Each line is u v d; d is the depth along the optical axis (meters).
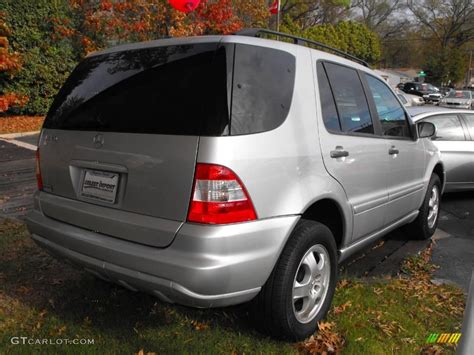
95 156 2.91
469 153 7.18
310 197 2.94
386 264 4.59
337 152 3.26
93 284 3.81
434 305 3.69
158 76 2.82
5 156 9.86
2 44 11.78
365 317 3.39
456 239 5.50
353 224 3.54
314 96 3.16
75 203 3.05
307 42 3.46
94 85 3.14
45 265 4.15
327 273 3.24
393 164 4.15
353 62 3.94
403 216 4.63
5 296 3.56
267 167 2.67
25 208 6.09
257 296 2.84
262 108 2.73
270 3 26.44
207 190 2.47
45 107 14.85
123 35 15.00
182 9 10.37
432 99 39.97
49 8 14.22
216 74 2.61
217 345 2.97
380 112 4.10
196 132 2.53
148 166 2.65
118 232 2.77
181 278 2.47
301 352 2.94
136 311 3.39
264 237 2.64
